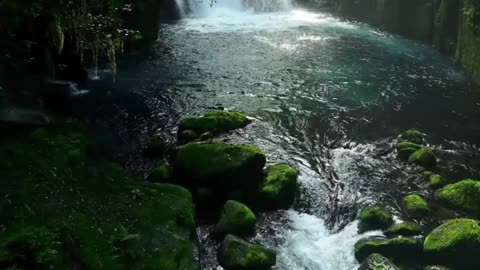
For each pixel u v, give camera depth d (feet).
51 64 48.96
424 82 62.18
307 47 75.66
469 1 65.87
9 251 22.95
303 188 37.91
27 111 42.01
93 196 30.30
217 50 71.61
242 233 32.50
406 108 54.13
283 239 32.81
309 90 58.03
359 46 77.20
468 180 37.37
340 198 37.27
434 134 48.39
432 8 78.02
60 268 23.63
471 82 62.44
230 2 98.07
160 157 41.01
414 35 82.02
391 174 40.63
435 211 35.78
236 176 35.70
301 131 47.50
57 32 43.60
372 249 31.09
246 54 70.64
